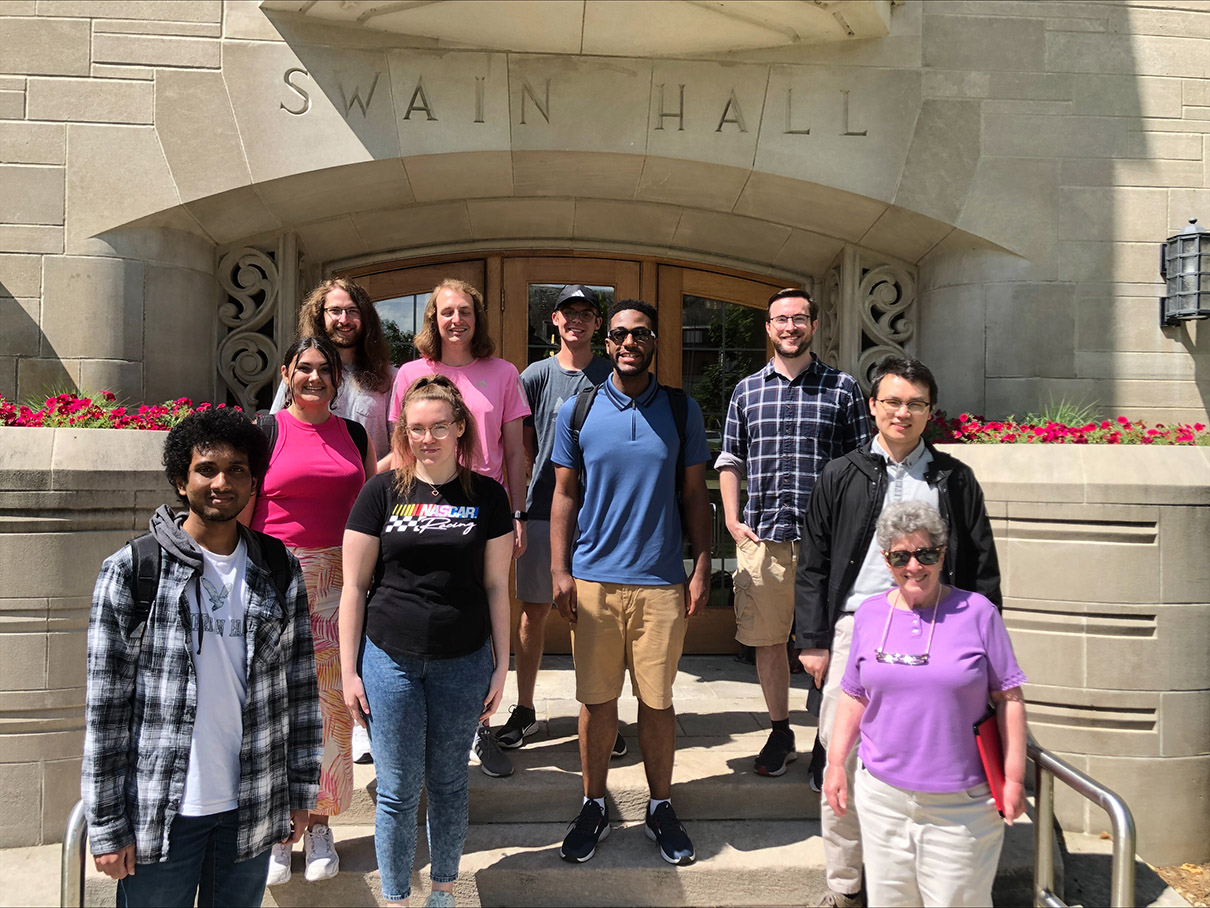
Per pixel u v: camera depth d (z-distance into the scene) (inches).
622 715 151.1
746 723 150.3
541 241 198.7
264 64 166.2
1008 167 177.6
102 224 161.8
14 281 159.9
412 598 93.9
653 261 202.5
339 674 108.6
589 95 172.4
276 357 182.1
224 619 76.5
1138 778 135.0
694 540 114.7
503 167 176.6
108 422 139.7
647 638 111.7
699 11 160.1
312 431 110.7
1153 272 178.4
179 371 170.9
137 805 71.9
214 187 165.2
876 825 89.4
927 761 86.0
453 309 122.3
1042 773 102.7
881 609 90.9
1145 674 135.0
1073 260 178.1
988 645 86.9
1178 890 126.9
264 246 184.1
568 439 114.7
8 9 160.7
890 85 176.4
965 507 99.3
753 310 204.7
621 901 112.8
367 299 127.7
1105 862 129.3
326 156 167.5
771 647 128.3
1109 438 150.6
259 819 76.5
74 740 129.3
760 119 175.0
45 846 127.6
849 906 107.3
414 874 112.1
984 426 161.0
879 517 97.4
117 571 73.4
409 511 95.3
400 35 169.3
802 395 126.6
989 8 177.8
